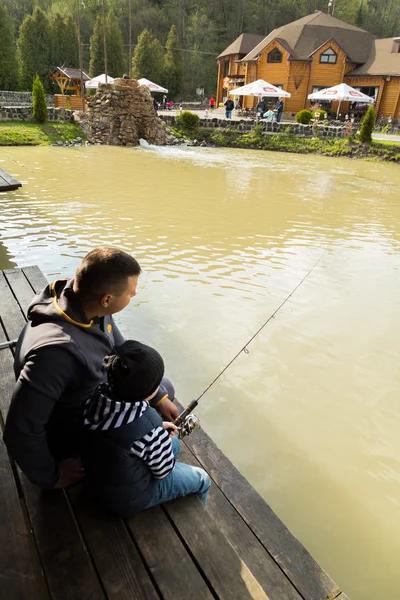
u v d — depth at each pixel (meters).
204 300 5.19
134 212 9.00
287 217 9.49
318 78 31.62
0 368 2.55
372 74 30.30
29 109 21.14
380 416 3.49
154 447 1.46
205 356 4.07
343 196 12.26
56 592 1.40
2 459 1.93
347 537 2.49
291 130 24.48
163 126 22.59
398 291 5.89
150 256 6.51
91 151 18.34
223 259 6.62
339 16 54.16
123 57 40.25
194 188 11.99
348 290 5.82
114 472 1.45
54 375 1.30
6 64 32.41
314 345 4.43
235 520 1.93
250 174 15.15
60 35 35.25
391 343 4.57
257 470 2.90
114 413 1.39
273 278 6.03
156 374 1.42
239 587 1.43
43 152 17.09
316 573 1.75
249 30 56.97
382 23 56.56
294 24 34.00
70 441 1.58
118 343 2.00
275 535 1.89
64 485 1.61
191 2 58.44
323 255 7.11
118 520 1.64
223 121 24.97
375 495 2.78
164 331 4.44
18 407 1.29
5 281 3.92
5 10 31.92
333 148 22.55
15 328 3.07
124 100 20.83
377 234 8.61
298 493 2.75
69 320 1.40
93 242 6.94
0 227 7.42
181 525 1.62
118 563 1.49
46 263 5.96
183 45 55.22
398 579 2.28
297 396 3.65
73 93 35.31
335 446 3.16
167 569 1.47
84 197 10.08
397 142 22.58
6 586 1.41
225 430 3.22
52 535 1.58
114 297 1.43
